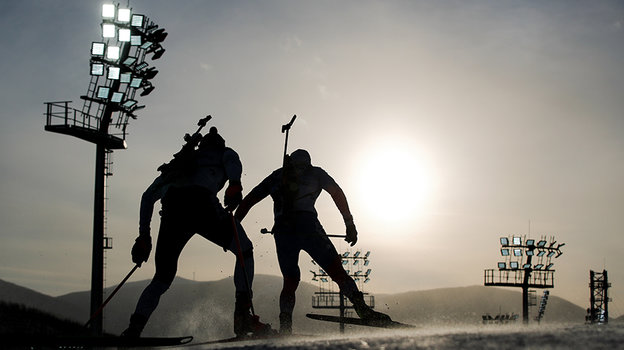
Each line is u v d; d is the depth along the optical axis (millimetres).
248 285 6391
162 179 6238
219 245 6402
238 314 6344
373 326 6992
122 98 21812
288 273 7191
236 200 6293
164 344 5121
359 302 7109
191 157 6246
